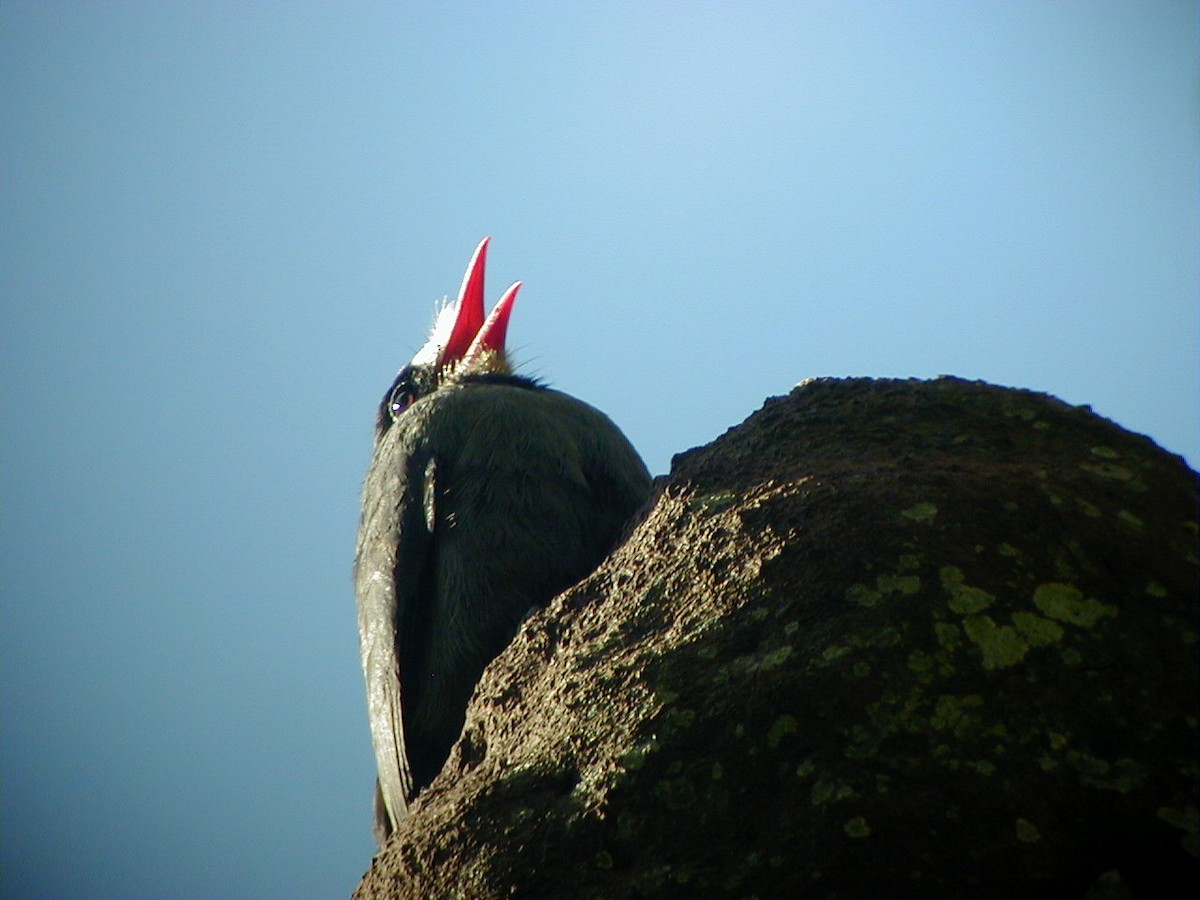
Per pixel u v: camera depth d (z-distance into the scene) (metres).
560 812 7.49
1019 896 6.66
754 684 7.38
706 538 8.49
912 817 6.78
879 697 7.14
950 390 9.09
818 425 9.19
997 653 7.23
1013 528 7.74
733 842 7.03
